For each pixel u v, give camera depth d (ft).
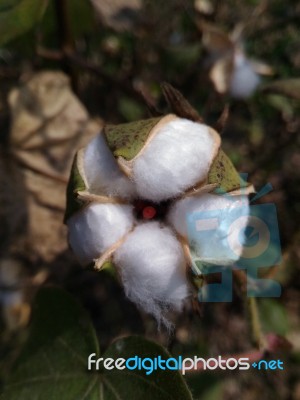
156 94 1.16
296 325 1.05
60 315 0.69
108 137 0.50
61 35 0.99
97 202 0.48
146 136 0.49
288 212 1.11
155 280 0.47
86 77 1.17
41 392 0.66
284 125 1.23
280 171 1.17
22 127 1.07
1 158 1.05
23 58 1.12
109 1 1.26
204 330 1.00
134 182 0.48
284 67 1.31
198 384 0.90
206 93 1.13
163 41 1.25
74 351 0.67
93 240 0.48
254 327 0.77
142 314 1.05
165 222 0.49
